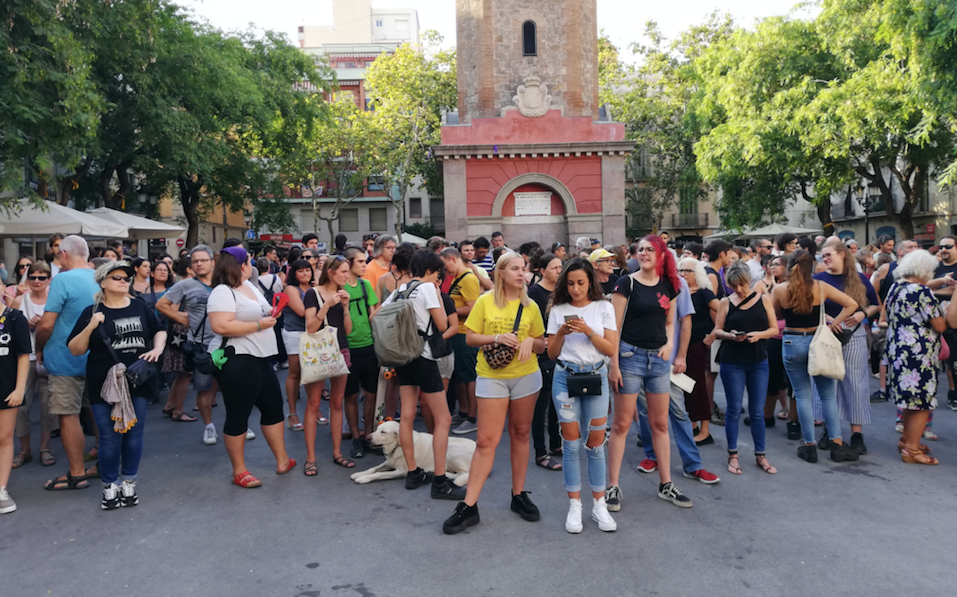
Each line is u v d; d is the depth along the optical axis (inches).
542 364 232.5
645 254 189.8
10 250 791.1
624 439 194.9
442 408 204.2
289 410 315.0
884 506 192.4
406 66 1317.7
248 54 1041.5
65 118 436.1
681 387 212.5
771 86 932.6
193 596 145.1
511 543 169.6
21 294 281.0
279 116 1084.5
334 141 1402.6
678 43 1382.9
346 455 252.7
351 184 1526.8
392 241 312.2
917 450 233.9
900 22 614.5
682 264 249.6
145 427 297.0
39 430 296.5
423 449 220.2
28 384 245.0
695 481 216.5
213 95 792.3
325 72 1190.9
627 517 186.4
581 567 155.9
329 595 144.6
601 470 178.5
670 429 281.0
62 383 212.4
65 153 459.8
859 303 241.4
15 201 450.6
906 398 229.0
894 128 735.1
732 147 956.0
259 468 236.2
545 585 147.6
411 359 197.6
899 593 142.5
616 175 842.2
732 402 224.7
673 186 1557.6
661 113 1430.9
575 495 177.9
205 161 776.3
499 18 877.8
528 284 282.7
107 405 195.9
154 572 156.8
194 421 308.3
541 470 230.4
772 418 284.8
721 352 229.6
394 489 212.8
